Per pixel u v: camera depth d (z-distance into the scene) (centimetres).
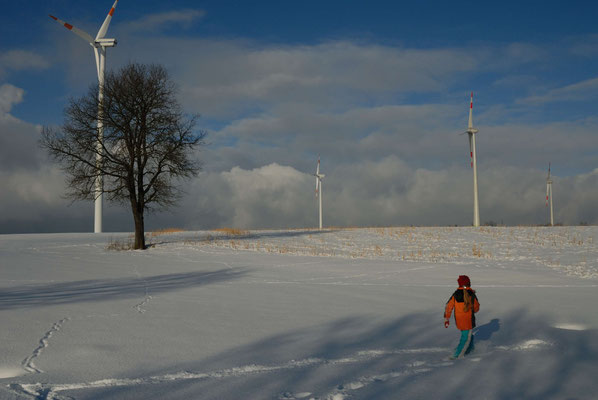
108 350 663
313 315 953
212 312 970
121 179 2759
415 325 864
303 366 596
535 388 502
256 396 480
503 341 738
